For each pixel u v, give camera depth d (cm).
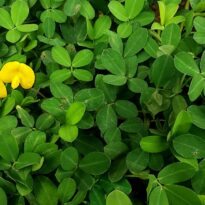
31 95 38
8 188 33
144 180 35
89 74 38
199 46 38
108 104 36
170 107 36
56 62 39
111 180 34
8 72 36
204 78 35
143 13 40
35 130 35
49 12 41
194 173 32
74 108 34
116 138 35
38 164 33
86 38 41
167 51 37
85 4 41
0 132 35
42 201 33
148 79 38
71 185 33
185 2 45
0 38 41
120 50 38
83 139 35
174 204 32
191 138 33
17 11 40
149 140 33
